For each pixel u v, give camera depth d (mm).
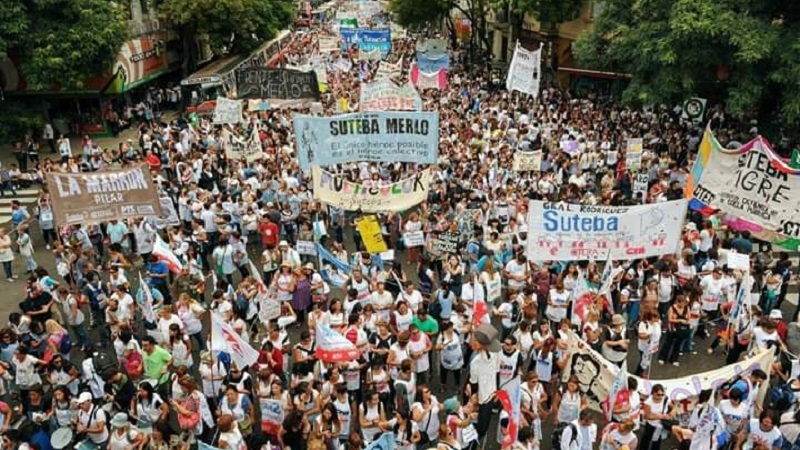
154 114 39219
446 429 8945
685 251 14617
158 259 14602
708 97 28156
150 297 12453
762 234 15125
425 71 38250
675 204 13625
